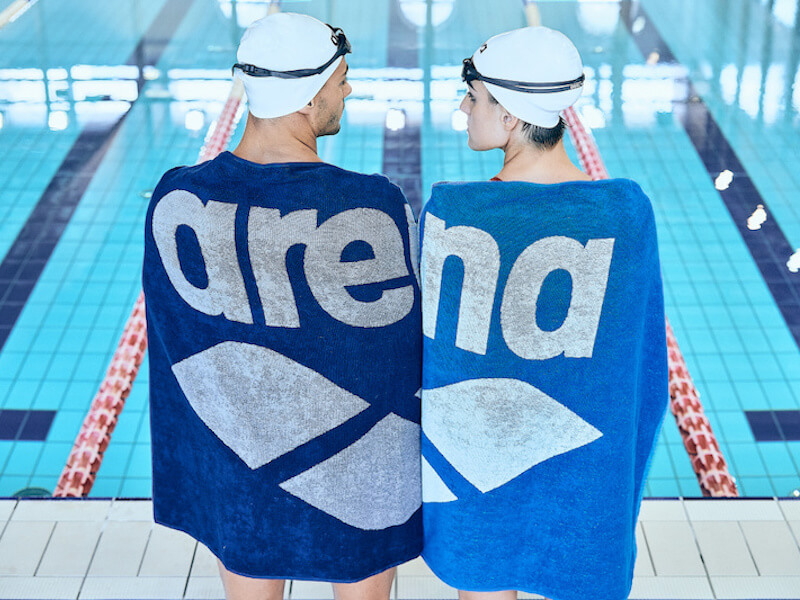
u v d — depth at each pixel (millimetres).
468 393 1228
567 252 1143
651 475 3361
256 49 1150
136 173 5254
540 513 1323
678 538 1885
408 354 1250
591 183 1142
